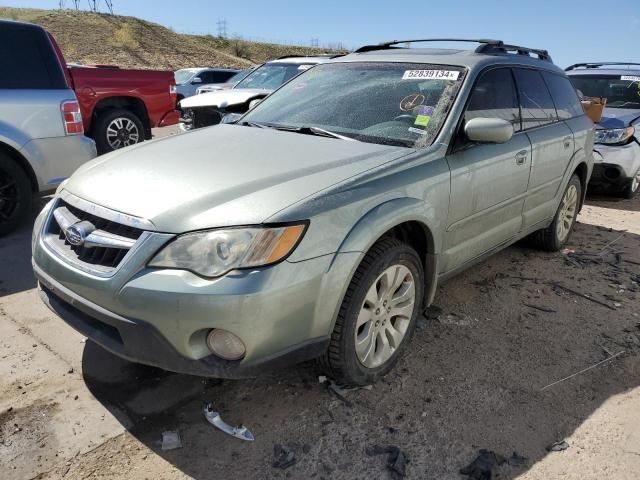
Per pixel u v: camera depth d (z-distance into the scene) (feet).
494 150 11.49
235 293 7.03
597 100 23.76
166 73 28.32
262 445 8.02
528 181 13.05
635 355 10.92
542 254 16.46
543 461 7.93
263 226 7.32
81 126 17.39
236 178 8.35
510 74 12.79
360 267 8.51
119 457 7.70
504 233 12.78
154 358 7.56
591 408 9.17
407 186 9.17
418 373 9.91
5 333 10.71
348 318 8.36
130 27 142.10
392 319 9.68
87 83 24.94
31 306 11.90
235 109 24.64
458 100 10.77
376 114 11.06
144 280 7.30
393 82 11.73
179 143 10.44
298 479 7.45
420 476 7.57
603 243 18.06
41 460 7.57
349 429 8.41
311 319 7.80
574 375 10.11
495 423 8.68
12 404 8.64
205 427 8.36
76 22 137.08
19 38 16.16
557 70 15.71
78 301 7.97
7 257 14.74
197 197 7.85
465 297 13.17
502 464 7.83
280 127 11.54
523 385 9.72
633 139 23.66
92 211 8.24
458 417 8.78
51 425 8.23
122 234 7.82
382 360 9.36
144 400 8.90
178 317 7.16
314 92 12.46
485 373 10.02
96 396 8.94
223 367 7.43
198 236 7.32
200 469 7.54
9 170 15.83
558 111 15.01
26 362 9.78
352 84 12.16
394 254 8.91
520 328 11.80
